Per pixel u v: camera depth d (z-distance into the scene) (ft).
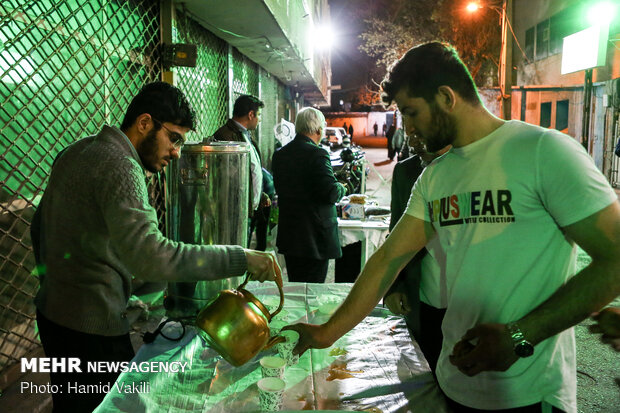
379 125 177.27
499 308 4.13
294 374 5.44
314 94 67.21
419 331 6.61
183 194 6.82
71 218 5.44
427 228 4.96
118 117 11.37
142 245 5.07
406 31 71.31
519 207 4.00
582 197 3.62
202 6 14.32
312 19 40.01
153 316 7.14
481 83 66.33
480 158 4.21
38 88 8.60
